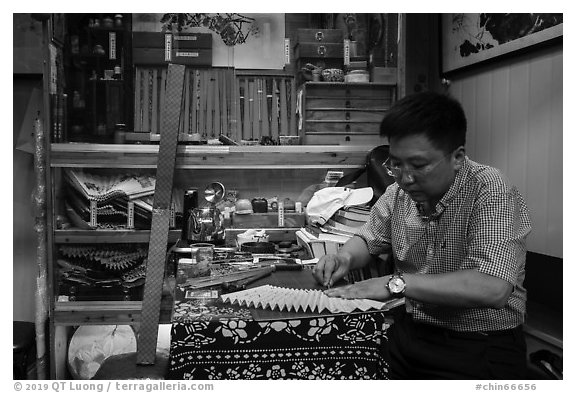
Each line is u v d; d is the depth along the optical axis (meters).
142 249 3.01
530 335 2.37
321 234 2.59
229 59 3.23
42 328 2.87
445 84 3.20
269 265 2.14
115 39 3.10
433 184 1.59
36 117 3.12
